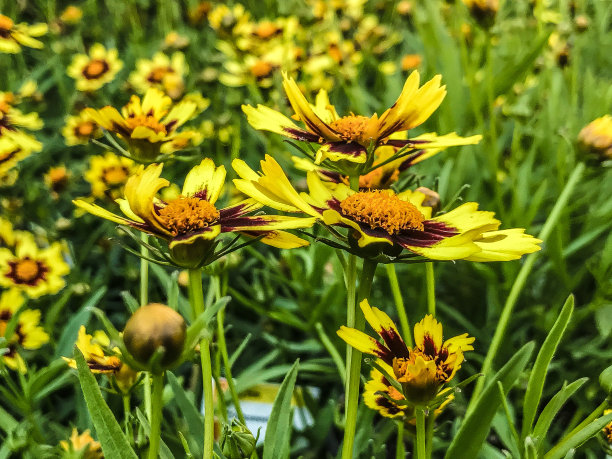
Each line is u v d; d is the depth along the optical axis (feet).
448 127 1.19
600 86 1.34
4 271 0.90
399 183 0.69
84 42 2.03
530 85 1.40
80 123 1.29
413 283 1.07
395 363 0.49
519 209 1.03
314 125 0.54
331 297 0.95
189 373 1.02
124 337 0.42
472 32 1.53
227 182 1.24
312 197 0.51
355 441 0.72
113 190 1.19
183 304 0.84
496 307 1.01
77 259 1.24
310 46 1.68
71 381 0.83
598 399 0.93
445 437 0.87
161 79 1.43
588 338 1.02
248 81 1.38
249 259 1.19
